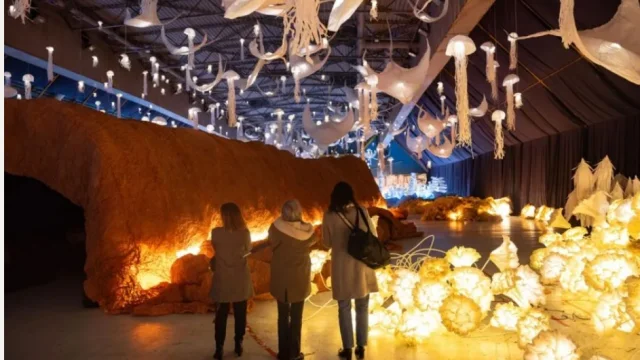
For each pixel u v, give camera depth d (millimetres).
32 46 17516
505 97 17828
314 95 36469
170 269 6371
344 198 4242
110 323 5371
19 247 8172
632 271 5121
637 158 12766
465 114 7539
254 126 47906
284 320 4211
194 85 10422
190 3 18609
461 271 4973
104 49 22500
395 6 17328
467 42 7496
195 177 7492
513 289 5211
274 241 4145
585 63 12273
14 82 20406
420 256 9914
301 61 8961
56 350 4508
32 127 6555
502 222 18906
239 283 4270
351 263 4168
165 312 5707
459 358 4320
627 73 4133
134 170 6371
